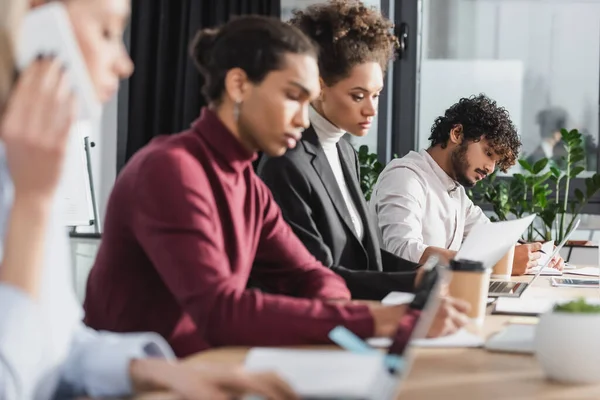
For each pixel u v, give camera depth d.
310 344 1.60
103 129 4.98
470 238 2.04
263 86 1.84
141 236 1.72
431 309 1.58
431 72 5.14
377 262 2.75
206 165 1.85
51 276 1.29
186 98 4.75
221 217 1.87
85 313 1.88
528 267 3.11
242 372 1.15
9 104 1.15
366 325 1.59
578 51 5.02
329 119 2.64
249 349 1.58
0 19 1.15
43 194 1.15
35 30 1.15
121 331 1.83
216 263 1.66
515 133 3.41
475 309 1.93
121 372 1.25
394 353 1.30
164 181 1.71
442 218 3.40
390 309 1.62
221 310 1.60
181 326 1.87
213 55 1.88
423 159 3.42
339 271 2.39
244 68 1.84
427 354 1.59
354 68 2.58
